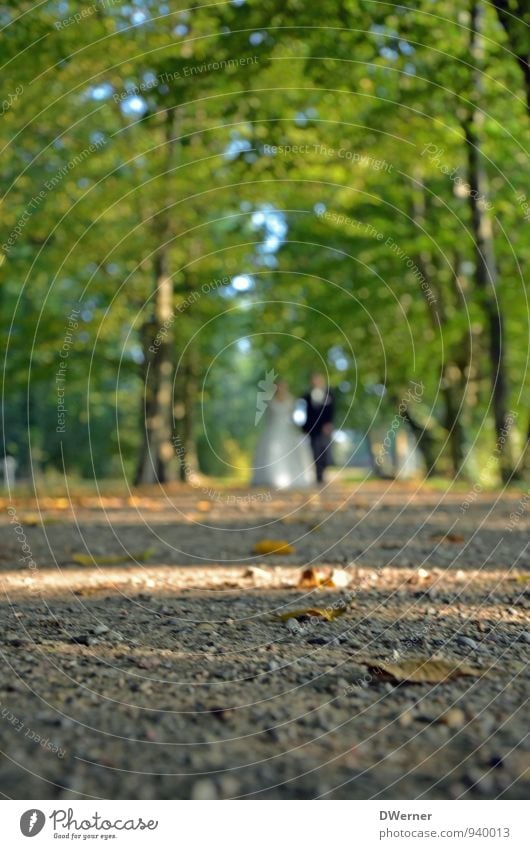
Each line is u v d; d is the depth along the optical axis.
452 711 2.86
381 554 7.63
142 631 4.23
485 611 4.73
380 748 2.51
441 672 3.31
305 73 12.91
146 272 23.52
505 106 16.58
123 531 10.41
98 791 2.20
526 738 2.60
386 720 2.77
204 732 2.63
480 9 14.17
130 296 23.95
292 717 2.79
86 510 14.34
